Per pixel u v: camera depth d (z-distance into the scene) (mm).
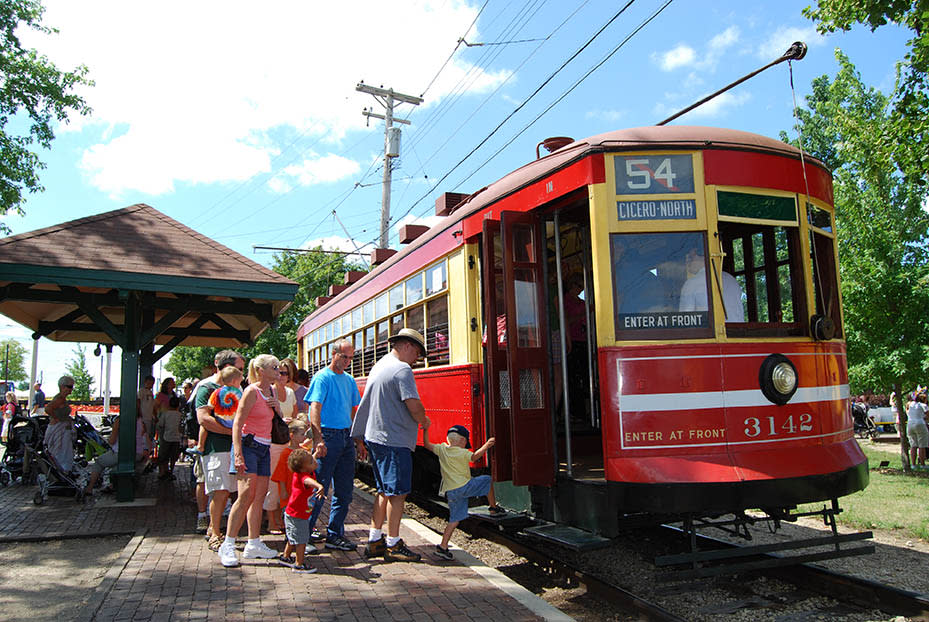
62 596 4742
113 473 8086
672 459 4625
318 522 6953
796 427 4863
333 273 30109
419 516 8484
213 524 5762
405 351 5570
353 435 5547
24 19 12430
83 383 48062
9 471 9953
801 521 7734
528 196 5754
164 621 4012
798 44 5250
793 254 5195
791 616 4574
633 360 4758
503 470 5559
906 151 8352
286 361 6879
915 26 7680
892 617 4512
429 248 7891
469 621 4059
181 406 12102
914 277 11703
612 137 5129
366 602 4383
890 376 11836
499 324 6074
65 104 12930
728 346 4801
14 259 7113
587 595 5199
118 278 7445
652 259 4902
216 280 7816
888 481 10703
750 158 5078
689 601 5023
